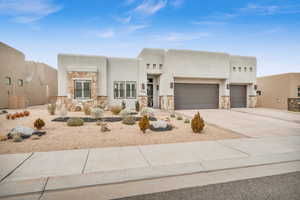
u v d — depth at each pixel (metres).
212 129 7.59
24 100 16.84
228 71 16.91
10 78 16.73
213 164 3.71
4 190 2.58
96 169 3.37
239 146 5.05
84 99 13.92
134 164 3.65
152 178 3.09
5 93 15.91
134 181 2.98
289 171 3.47
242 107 18.39
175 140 5.69
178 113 13.48
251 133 6.88
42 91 24.36
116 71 15.32
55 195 2.52
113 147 4.84
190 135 6.39
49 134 6.18
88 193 2.59
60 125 7.75
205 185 2.89
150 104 17.53
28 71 21.75
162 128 7.33
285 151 4.62
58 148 4.69
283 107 16.83
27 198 2.43
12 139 5.48
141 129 6.62
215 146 5.04
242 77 17.67
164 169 3.42
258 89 20.31
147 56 15.72
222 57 16.75
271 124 8.99
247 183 2.97
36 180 2.89
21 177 2.99
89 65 14.41
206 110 15.76
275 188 2.80
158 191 2.69
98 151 4.47
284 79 16.84
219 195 2.58
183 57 15.81
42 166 3.47
